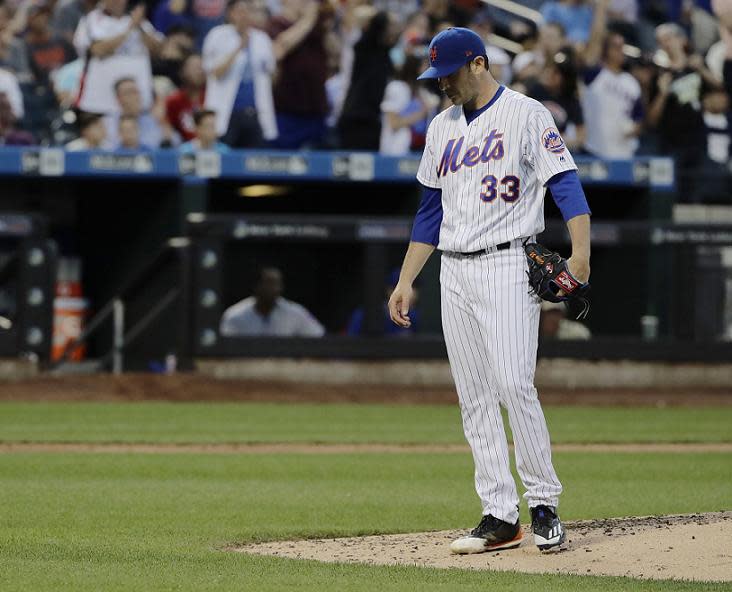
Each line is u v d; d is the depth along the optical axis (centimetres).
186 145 6231
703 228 5975
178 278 5725
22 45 6178
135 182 6356
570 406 5459
